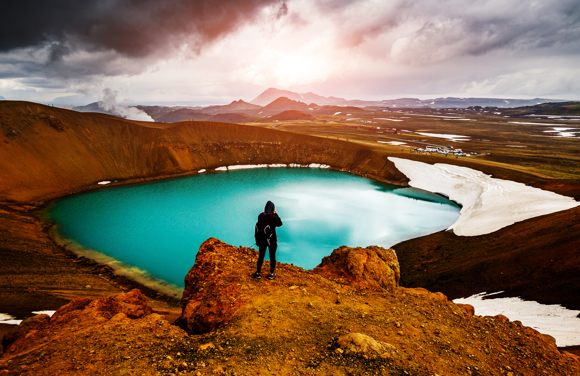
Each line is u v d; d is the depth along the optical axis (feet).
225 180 424.46
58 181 329.11
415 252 184.44
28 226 219.82
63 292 122.83
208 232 234.99
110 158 404.16
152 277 160.56
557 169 368.07
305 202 315.37
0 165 293.43
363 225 245.65
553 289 97.91
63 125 383.24
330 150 552.82
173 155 460.14
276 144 564.71
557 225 147.54
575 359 22.82
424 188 373.20
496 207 238.68
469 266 138.51
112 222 250.37
